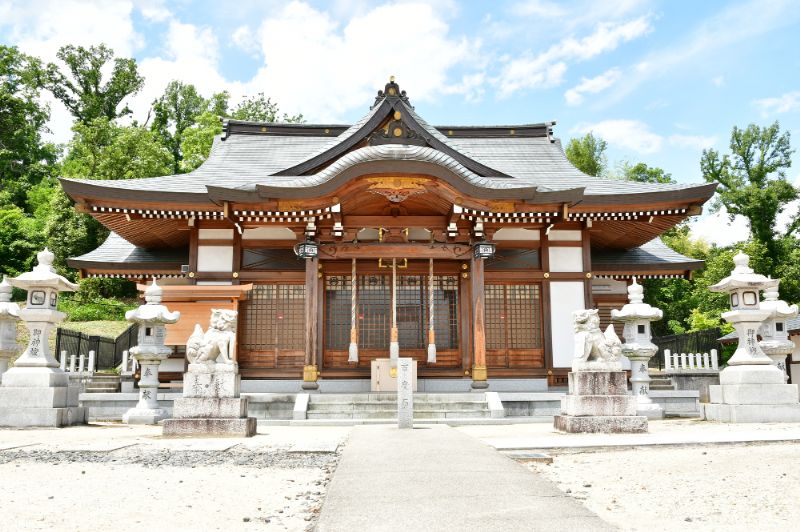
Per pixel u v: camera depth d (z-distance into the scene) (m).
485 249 19.31
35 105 57.62
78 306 40.28
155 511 5.31
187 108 62.78
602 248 24.83
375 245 19.73
